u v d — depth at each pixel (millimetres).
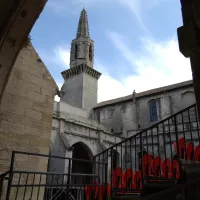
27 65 8633
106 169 7891
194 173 5148
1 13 5754
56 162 25828
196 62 2451
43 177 7898
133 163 29531
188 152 7371
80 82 49875
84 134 30812
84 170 33844
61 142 26734
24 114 7980
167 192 4695
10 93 7781
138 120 42188
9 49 6016
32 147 7859
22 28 5930
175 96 40062
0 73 5922
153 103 42219
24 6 5539
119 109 45344
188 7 2717
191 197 5023
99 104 49531
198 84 2355
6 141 7234
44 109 8695
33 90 8539
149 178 6227
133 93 44562
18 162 7336
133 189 6750
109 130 39688
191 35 2533
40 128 8320
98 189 8023
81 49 54875
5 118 7410
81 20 60188
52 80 9414
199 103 2283
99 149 31531
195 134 27219
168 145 29562
